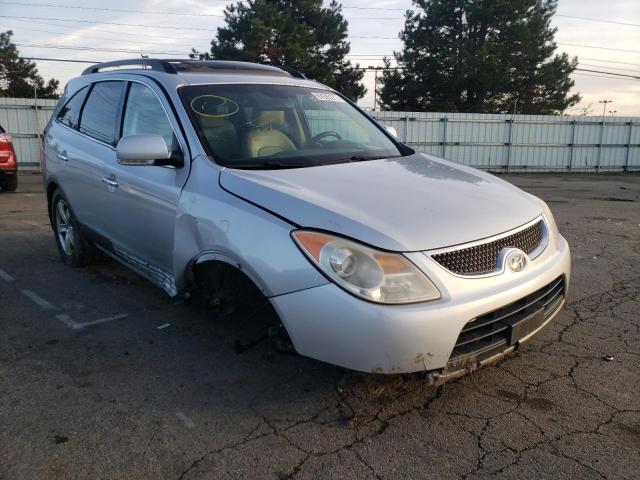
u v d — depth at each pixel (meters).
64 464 2.51
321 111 4.22
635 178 21.56
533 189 15.54
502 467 2.53
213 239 3.01
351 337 2.50
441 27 34.31
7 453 2.58
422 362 2.53
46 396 3.08
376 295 2.49
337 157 3.65
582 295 4.94
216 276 3.28
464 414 2.95
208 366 3.44
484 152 23.59
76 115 5.05
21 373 3.34
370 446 2.67
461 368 2.72
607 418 2.93
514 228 3.00
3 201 10.05
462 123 23.06
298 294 2.61
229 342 3.79
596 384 3.29
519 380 3.33
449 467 2.52
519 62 33.06
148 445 2.65
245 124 3.69
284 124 3.89
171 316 4.25
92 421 2.84
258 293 2.98
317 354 2.61
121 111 4.26
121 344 3.76
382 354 2.48
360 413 2.94
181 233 3.30
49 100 18.22
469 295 2.63
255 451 2.62
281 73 4.65
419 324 2.48
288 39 31.62
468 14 32.38
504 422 2.88
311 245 2.61
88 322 4.13
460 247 2.70
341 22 35.62
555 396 3.14
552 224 3.45
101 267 5.49
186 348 3.70
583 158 24.66
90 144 4.56
